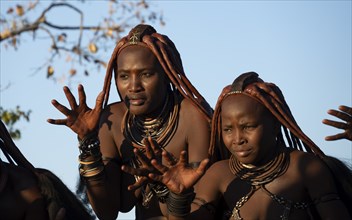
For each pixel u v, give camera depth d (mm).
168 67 9680
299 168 9312
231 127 9242
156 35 9828
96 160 9695
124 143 10039
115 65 9844
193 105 9820
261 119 9203
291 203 9258
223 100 9352
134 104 9680
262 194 9305
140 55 9633
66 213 9688
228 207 9500
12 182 9438
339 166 9492
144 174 9016
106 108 10188
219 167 9523
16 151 9641
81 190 10211
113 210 10023
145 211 10078
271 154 9344
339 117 9148
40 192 9500
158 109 9859
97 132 9672
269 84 9406
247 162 9273
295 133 9328
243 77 9328
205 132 9797
